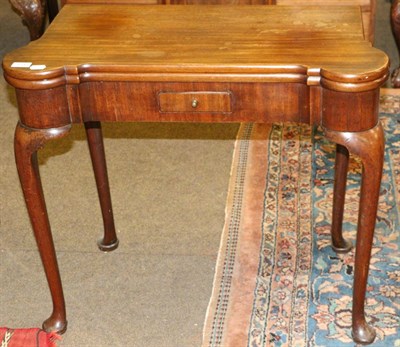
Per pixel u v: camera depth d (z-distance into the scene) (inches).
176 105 62.0
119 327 78.0
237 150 108.0
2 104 124.5
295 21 68.5
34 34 100.8
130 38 66.3
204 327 76.9
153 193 100.7
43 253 72.1
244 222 92.6
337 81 57.4
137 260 88.0
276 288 81.6
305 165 103.4
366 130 60.3
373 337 73.6
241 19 69.7
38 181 67.4
